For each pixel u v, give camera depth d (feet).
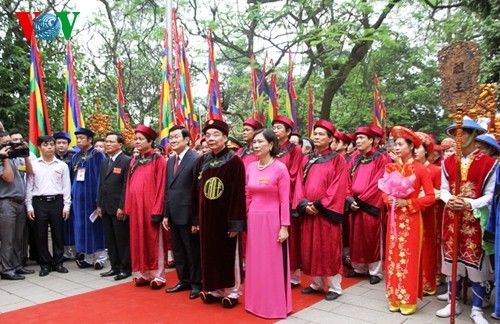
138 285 17.28
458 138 12.76
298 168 16.96
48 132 23.06
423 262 16.10
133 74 52.39
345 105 58.54
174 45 26.53
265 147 14.10
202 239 14.51
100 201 18.95
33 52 22.79
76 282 18.03
